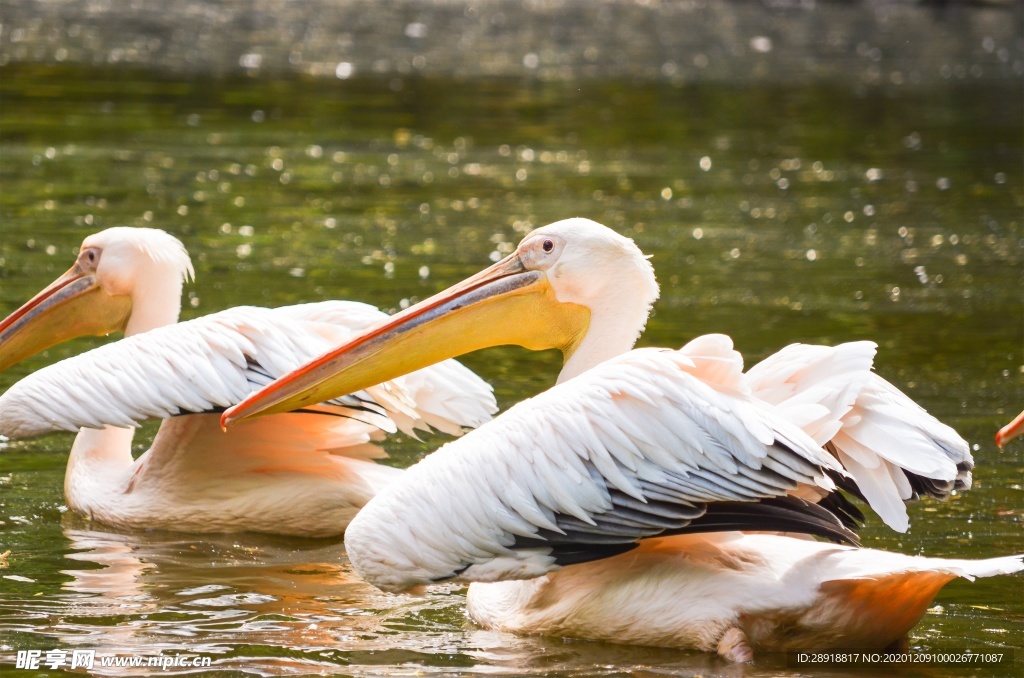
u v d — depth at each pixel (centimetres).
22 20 5328
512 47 5266
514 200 2666
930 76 4722
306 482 1132
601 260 955
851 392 860
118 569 1025
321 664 830
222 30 5397
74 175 2709
